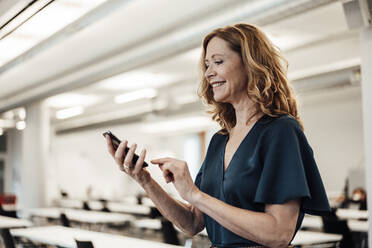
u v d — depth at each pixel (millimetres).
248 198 1201
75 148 17688
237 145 1312
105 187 17047
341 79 7535
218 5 4492
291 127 1189
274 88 1276
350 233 4887
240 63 1296
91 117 14727
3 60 7230
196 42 5086
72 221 8609
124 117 13008
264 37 1322
